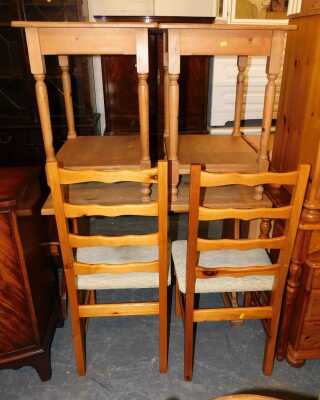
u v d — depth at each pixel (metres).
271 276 1.34
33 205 1.39
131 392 1.40
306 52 1.24
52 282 1.64
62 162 1.42
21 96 2.61
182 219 2.73
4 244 1.19
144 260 1.39
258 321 1.75
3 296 1.27
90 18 2.95
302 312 1.38
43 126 1.25
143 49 1.16
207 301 1.90
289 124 1.42
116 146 1.66
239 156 1.49
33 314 1.34
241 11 2.53
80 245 1.17
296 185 1.10
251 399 0.73
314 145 1.20
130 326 1.72
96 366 1.51
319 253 1.33
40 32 1.13
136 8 2.96
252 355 1.56
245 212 1.13
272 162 1.63
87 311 1.32
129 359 1.54
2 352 1.36
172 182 1.36
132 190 1.50
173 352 1.58
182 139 1.76
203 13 3.01
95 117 2.80
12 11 2.35
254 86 2.71
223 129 2.76
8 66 2.51
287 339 1.49
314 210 1.26
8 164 2.79
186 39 1.15
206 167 1.38
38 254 1.44
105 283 1.30
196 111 2.76
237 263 1.40
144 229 2.60
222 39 1.16
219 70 2.68
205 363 1.52
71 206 1.10
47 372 1.44
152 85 2.58
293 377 1.46
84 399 1.37
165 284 1.28
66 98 1.71
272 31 1.16
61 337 1.66
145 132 1.29
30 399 1.37
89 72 2.62
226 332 1.68
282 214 1.14
